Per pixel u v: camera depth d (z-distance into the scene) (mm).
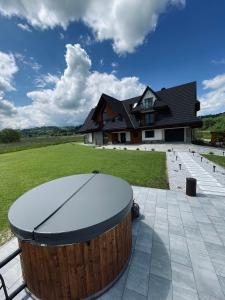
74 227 2312
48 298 2652
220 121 47844
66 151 23312
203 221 4793
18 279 3211
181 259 3480
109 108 29656
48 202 3088
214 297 2719
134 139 28469
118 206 2885
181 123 22828
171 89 27078
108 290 2865
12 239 4473
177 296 2750
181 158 13898
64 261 2408
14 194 7781
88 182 4039
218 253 3615
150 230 4461
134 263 3410
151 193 6832
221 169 10125
